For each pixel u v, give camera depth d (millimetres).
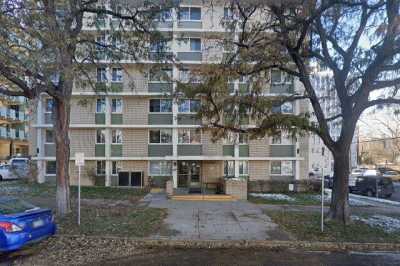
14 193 18688
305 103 24516
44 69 8703
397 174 40562
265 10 13055
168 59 13188
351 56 11258
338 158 11562
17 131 47469
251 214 13438
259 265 7488
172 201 17125
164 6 12102
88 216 12055
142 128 26344
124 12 13719
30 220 7520
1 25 7883
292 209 14883
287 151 26188
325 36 11680
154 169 26594
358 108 11141
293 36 11617
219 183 22859
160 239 9398
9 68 8992
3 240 6977
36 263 7254
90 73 13453
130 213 13031
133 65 24094
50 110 26328
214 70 10477
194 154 25953
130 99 26250
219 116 11133
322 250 9055
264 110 10727
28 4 8297
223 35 14883
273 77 15555
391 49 9766
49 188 21469
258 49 11000
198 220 12094
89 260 7590
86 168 26328
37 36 8352
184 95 11719
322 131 11211
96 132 26531
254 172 26359
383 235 10219
